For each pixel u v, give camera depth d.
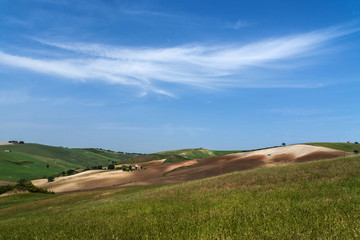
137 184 52.34
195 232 6.67
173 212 10.59
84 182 67.44
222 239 5.69
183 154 142.25
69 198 36.09
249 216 7.97
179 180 52.72
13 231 11.02
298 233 5.59
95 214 13.18
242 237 5.80
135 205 14.94
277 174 21.75
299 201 10.23
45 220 13.70
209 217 8.47
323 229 5.90
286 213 7.93
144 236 6.83
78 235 8.02
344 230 5.64
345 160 22.75
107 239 7.04
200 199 14.48
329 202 9.23
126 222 9.21
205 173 59.12
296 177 19.11
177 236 6.43
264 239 5.58
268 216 7.59
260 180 20.62
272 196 12.47
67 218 13.08
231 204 11.26
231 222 7.43
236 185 20.41
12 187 48.78
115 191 37.50
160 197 18.08
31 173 122.12
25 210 31.30
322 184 14.56
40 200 38.38
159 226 7.96
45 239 8.12
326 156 58.38
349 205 8.45
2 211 32.31
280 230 5.97
